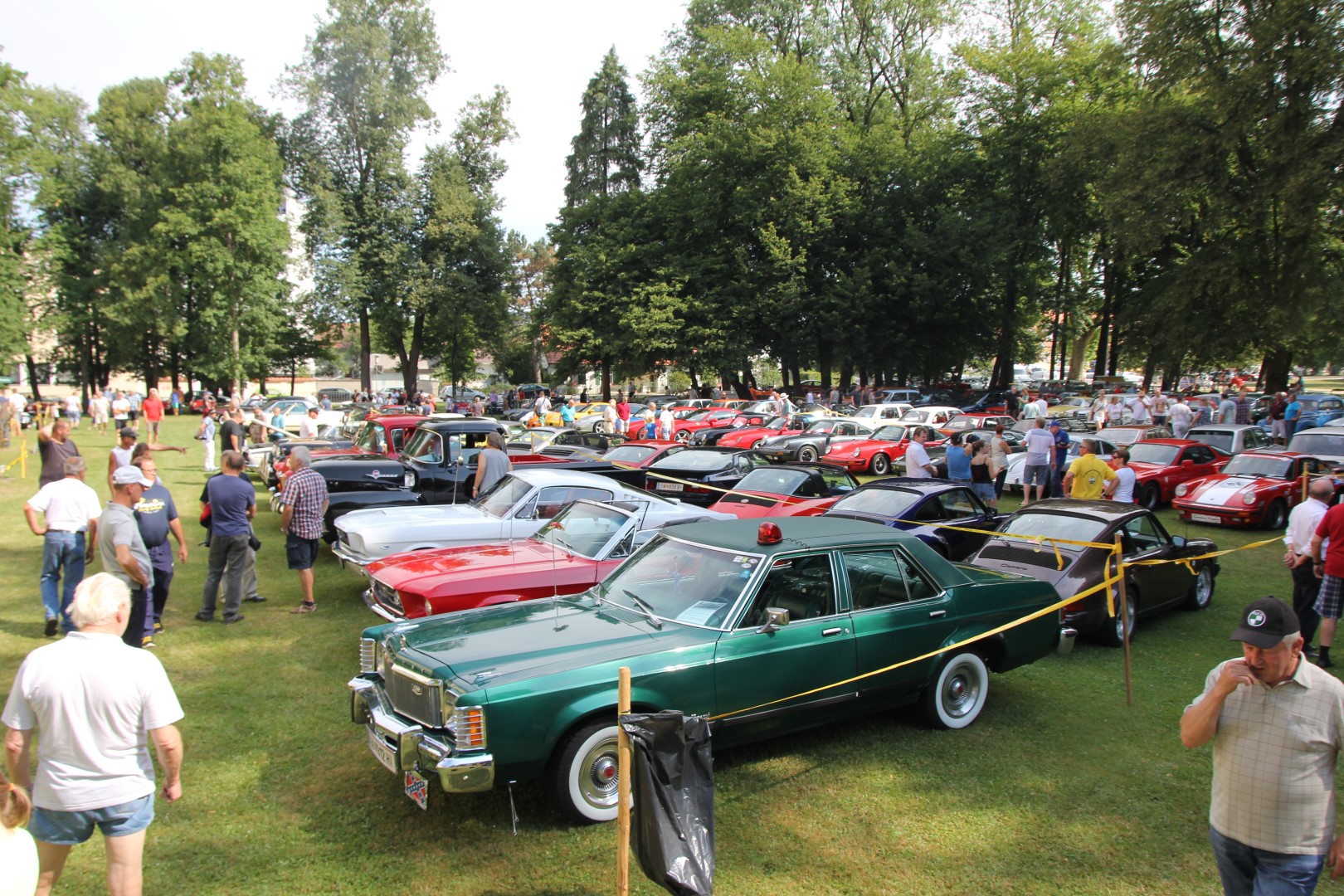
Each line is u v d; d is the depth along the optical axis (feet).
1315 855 9.84
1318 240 93.30
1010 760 17.75
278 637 25.57
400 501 36.83
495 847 14.02
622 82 174.81
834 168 134.21
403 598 21.25
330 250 151.74
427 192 159.12
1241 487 48.16
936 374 153.17
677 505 30.71
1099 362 149.69
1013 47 132.26
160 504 24.99
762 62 134.10
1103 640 26.30
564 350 144.77
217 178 133.90
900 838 14.57
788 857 13.89
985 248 124.88
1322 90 86.94
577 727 14.61
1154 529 28.86
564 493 29.84
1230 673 10.11
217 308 134.72
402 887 12.91
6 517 44.50
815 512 34.30
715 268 132.26
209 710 19.83
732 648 15.88
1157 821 15.28
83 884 13.09
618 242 136.67
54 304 149.18
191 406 146.10
